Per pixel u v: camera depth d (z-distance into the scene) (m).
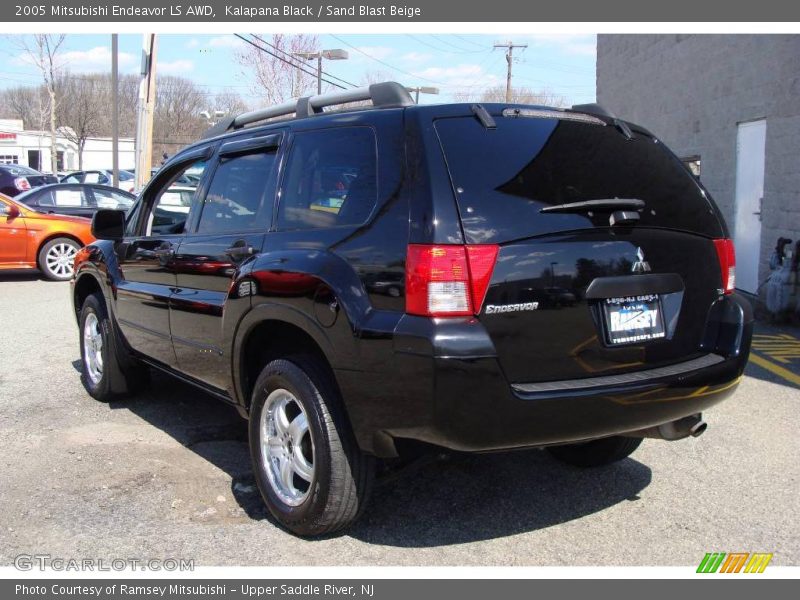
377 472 3.61
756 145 10.14
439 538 3.61
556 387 3.06
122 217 5.26
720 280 3.71
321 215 3.53
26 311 9.71
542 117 3.43
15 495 4.05
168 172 5.05
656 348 3.38
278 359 3.61
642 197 3.46
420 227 3.00
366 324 3.07
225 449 4.75
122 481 4.24
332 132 3.64
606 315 3.23
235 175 4.29
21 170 27.38
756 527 3.71
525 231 3.05
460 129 3.20
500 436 2.98
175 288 4.57
